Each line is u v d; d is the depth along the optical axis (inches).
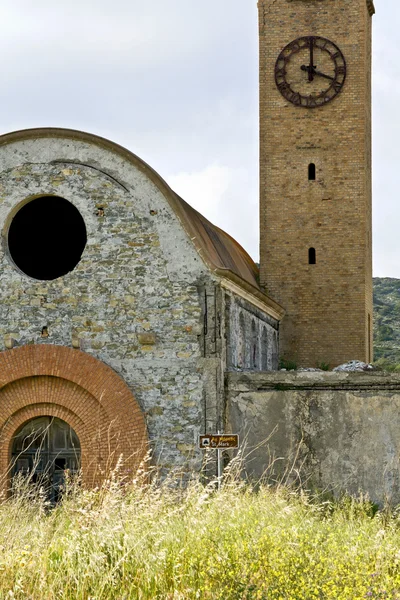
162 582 477.7
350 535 597.6
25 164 917.2
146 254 896.9
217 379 877.8
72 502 615.5
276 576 493.0
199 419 872.3
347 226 1435.8
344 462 894.4
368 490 887.7
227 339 934.4
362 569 506.3
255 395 909.2
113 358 889.5
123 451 868.6
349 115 1445.6
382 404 895.7
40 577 466.9
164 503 612.7
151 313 890.7
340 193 1440.7
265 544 527.5
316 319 1428.4
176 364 881.5
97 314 896.9
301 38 1459.2
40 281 908.0
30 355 890.7
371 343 1549.0
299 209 1445.6
